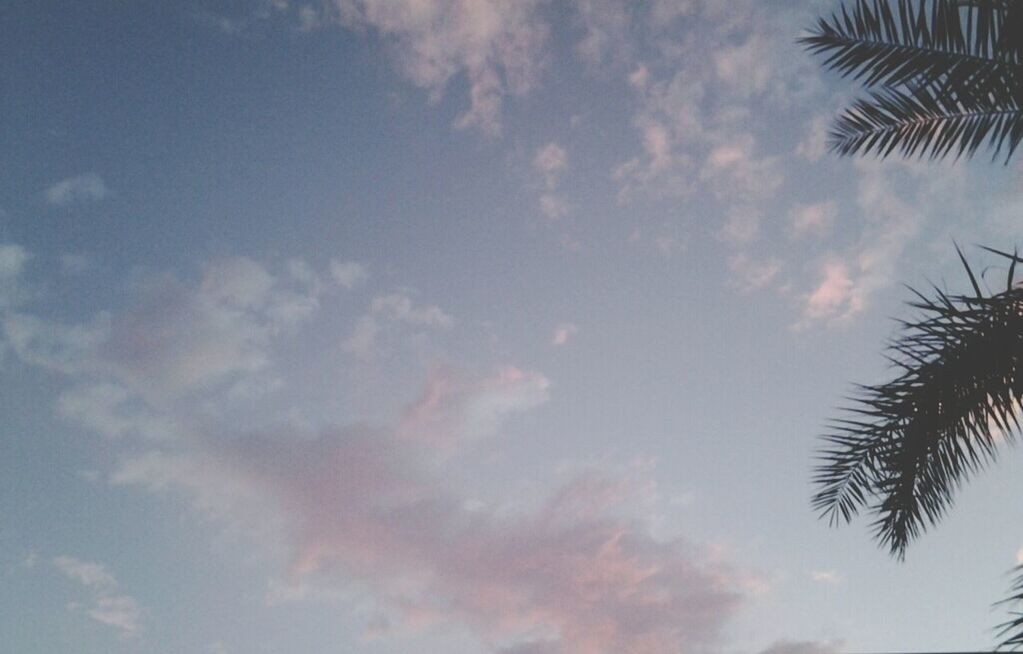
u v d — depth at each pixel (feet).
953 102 19.30
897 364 19.97
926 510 21.36
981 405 19.51
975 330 18.70
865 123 20.59
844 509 22.09
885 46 19.11
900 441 20.76
